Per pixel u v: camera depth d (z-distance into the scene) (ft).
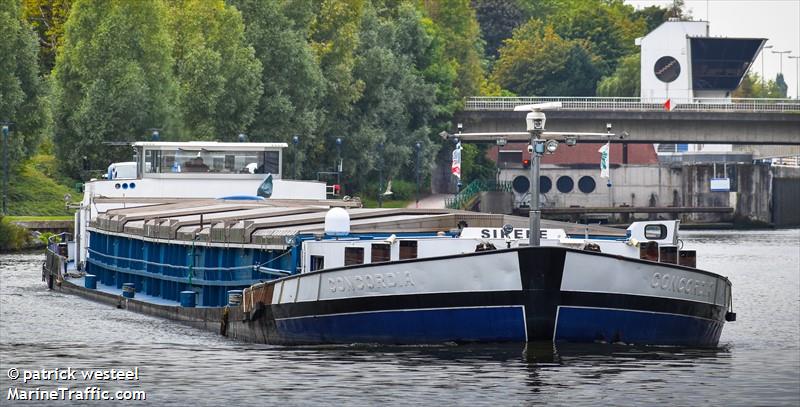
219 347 356.38
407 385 298.15
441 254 339.36
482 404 282.56
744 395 297.94
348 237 349.61
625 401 288.51
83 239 534.78
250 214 413.80
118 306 450.30
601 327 332.19
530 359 324.60
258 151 528.22
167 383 306.76
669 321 340.39
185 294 407.03
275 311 348.59
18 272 640.58
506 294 325.83
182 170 525.34
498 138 337.93
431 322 328.70
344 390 294.46
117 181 523.29
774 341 401.70
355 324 333.21
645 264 334.03
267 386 300.20
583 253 327.47
